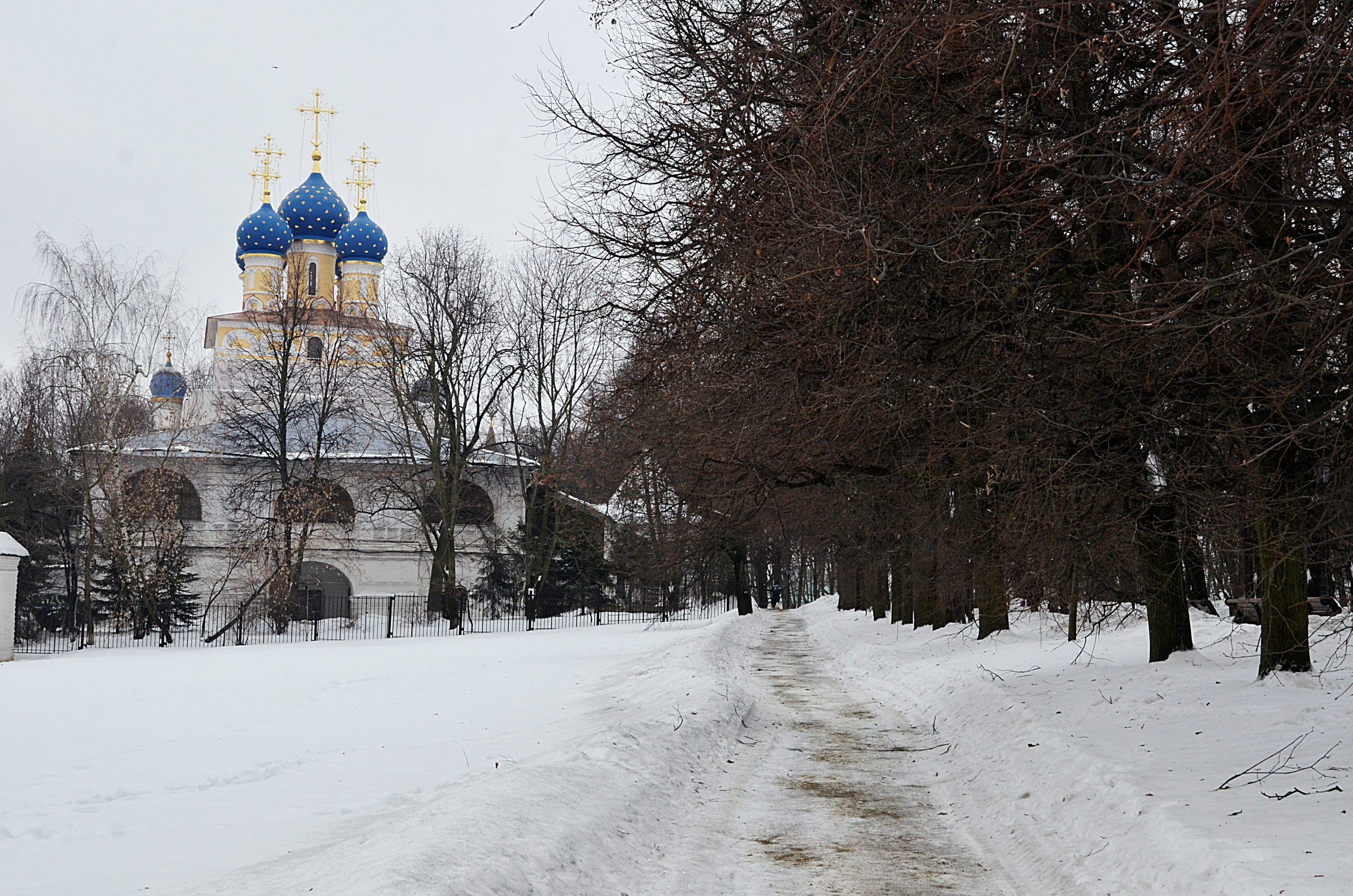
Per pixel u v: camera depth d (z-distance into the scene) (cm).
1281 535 1152
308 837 856
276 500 4956
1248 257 969
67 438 4991
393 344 5134
